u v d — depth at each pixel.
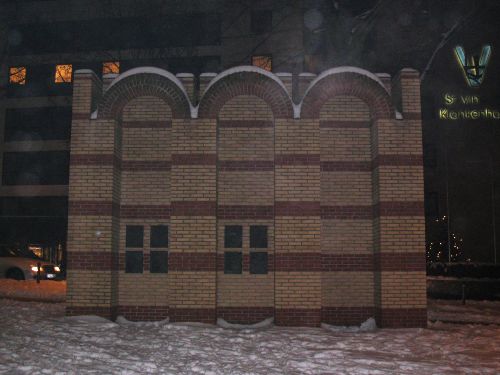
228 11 41.59
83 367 8.08
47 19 44.34
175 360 8.90
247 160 13.50
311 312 12.69
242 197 13.42
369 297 13.17
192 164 13.14
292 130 13.20
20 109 44.66
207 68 41.44
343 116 13.61
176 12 42.06
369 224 13.40
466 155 37.59
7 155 44.38
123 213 13.53
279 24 40.66
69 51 43.78
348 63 25.83
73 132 13.14
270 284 13.16
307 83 14.02
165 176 13.57
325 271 13.23
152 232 13.45
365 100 13.38
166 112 13.67
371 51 34.47
